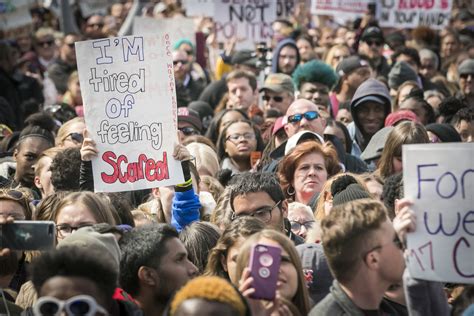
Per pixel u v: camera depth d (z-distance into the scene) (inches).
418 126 420.8
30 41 944.3
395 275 251.1
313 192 403.9
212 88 692.1
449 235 242.7
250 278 250.1
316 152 408.2
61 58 890.1
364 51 762.2
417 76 680.4
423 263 244.5
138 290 273.4
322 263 304.0
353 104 550.9
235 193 333.7
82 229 275.0
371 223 249.3
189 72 749.3
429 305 253.3
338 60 753.0
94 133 338.3
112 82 338.3
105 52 337.7
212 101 690.8
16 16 917.8
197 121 555.2
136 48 337.4
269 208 331.0
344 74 622.2
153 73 337.7
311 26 1075.9
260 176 334.0
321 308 255.6
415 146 245.3
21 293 295.6
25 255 319.9
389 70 758.5
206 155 456.8
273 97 599.2
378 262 249.4
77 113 637.3
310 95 597.9
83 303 223.1
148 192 446.3
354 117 553.6
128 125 338.3
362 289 251.6
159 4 1097.4
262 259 251.1
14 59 786.8
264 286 249.8
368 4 872.3
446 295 297.9
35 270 235.5
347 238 249.8
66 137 470.0
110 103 338.6
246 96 617.6
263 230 267.7
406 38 1021.8
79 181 383.9
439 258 243.3
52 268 233.6
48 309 223.6
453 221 242.5
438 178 243.4
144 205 390.0
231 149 509.7
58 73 842.2
